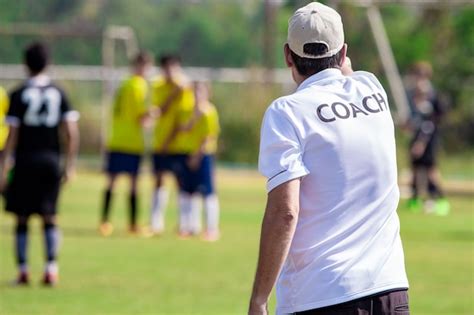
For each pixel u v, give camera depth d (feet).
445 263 95.40
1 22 384.88
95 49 364.79
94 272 86.94
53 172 79.66
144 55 112.78
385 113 34.88
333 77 34.60
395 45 263.08
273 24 238.27
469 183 200.34
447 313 69.92
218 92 238.07
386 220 34.12
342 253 33.22
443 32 256.73
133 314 67.87
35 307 70.03
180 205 115.55
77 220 129.29
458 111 245.24
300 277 33.35
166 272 87.40
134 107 113.09
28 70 81.25
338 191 33.47
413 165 147.54
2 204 150.92
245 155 229.25
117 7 416.05
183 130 114.01
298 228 33.50
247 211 142.82
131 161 114.62
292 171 32.71
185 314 68.18
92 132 245.45
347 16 219.61
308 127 33.47
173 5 421.59
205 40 410.93
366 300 33.06
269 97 233.96
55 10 403.54
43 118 79.66
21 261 79.66
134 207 116.26
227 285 80.84
